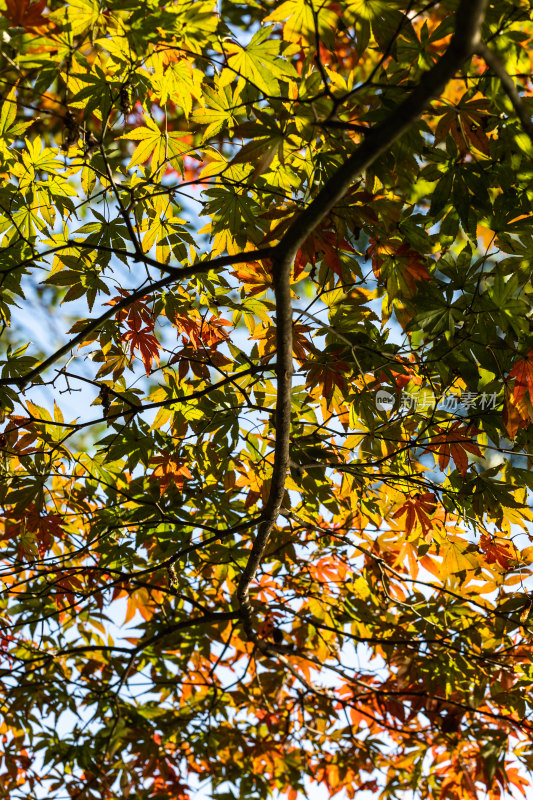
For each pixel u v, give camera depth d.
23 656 2.80
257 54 2.27
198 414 2.51
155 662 2.82
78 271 2.44
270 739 2.92
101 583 2.71
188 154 2.38
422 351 2.43
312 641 2.83
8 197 2.39
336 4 2.21
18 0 2.16
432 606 2.67
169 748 2.89
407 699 2.69
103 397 2.43
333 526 2.76
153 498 2.56
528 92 2.30
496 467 2.45
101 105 2.32
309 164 2.36
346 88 2.26
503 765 2.65
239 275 2.44
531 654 2.61
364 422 2.48
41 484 2.51
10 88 2.31
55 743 2.81
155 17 2.22
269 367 2.31
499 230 2.32
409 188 2.30
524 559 2.59
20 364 2.46
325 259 2.28
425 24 2.20
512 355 2.37
